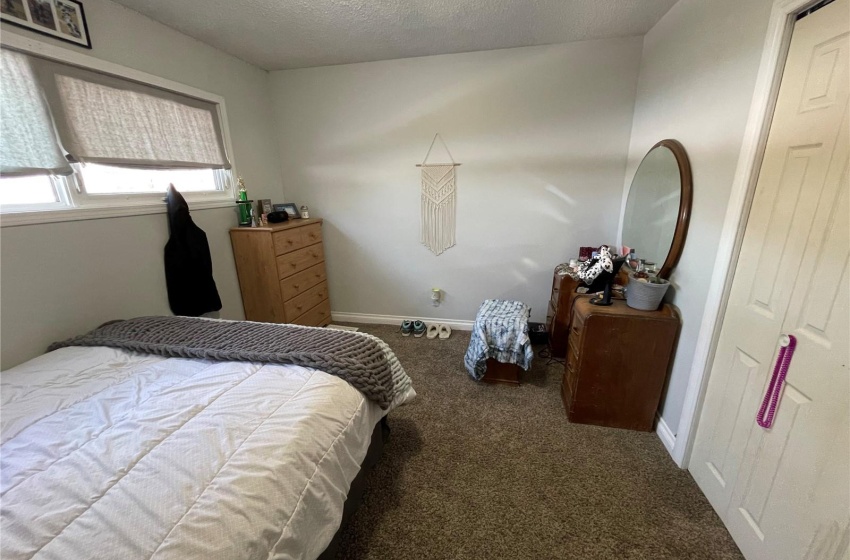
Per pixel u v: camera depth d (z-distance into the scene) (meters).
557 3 1.90
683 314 1.67
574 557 1.25
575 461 1.69
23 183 1.58
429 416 2.04
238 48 2.51
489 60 2.62
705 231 1.51
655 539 1.31
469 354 2.38
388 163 3.03
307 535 0.92
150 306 2.10
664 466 1.65
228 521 0.76
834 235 0.93
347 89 2.93
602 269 1.84
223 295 2.65
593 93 2.52
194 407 1.08
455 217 3.02
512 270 3.04
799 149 1.05
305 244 2.98
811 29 1.01
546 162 2.73
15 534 0.69
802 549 0.99
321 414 1.10
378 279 3.36
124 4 1.87
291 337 1.56
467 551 1.28
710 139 1.50
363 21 2.10
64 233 1.66
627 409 1.88
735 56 1.35
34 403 1.15
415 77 2.78
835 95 0.93
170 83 2.17
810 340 0.99
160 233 2.13
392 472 1.64
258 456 0.91
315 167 3.19
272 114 3.13
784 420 1.07
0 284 1.46
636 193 2.29
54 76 1.62
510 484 1.56
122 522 0.73
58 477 0.83
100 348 1.54
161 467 0.85
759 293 1.21
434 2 1.88
